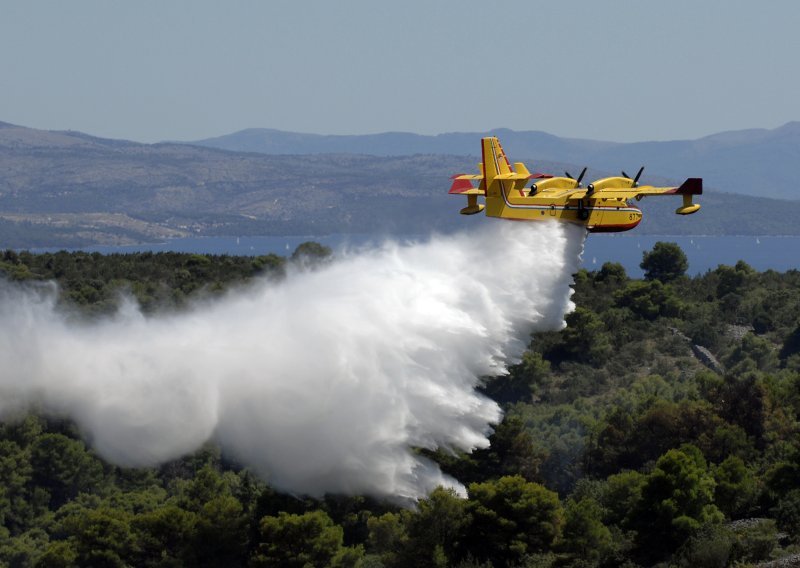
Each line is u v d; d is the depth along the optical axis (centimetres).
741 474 13938
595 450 18400
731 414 17600
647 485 13075
